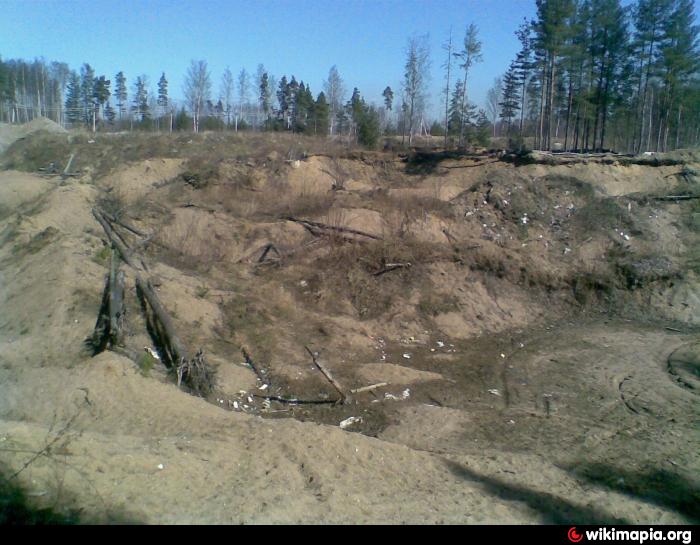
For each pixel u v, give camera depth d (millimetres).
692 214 24828
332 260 21078
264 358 15109
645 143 44719
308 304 19125
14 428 7305
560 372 15969
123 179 27828
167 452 7602
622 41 33656
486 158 29234
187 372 12586
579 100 34000
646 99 38656
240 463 7832
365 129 33844
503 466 9750
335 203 24844
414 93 39812
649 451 11016
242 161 29031
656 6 33250
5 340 13602
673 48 33562
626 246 23000
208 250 22031
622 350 17641
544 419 12812
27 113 61844
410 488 8109
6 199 25625
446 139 37500
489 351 17719
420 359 16844
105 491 6270
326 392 14000
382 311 19062
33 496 5820
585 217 24578
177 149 32406
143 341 13781
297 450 8477
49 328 13625
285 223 23359
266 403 13164
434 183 28156
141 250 20641
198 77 51656
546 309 20797
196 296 16875
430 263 20938
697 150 29062
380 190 26297
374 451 9078
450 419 12625
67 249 17469
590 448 11180
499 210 24609
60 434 6887
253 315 17078
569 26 31422
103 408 9734
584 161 27828
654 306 20969
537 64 35156
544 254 22781
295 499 6949
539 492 8648
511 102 43969
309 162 29297
